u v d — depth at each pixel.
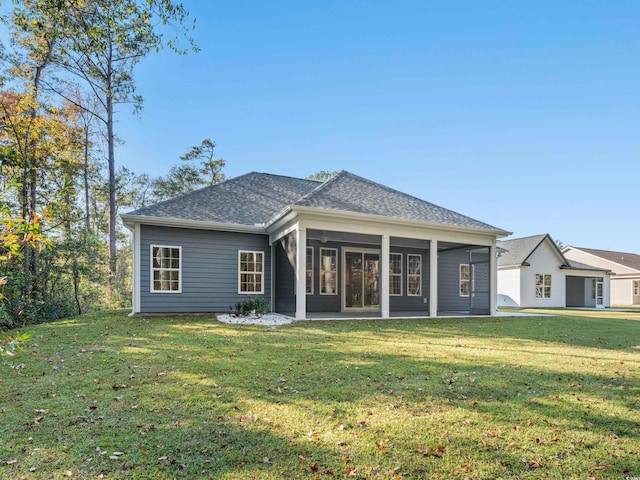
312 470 2.54
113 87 19.14
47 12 6.34
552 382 4.64
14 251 2.46
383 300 11.48
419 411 3.60
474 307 15.71
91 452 2.76
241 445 2.89
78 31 6.57
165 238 11.82
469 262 15.40
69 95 19.91
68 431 3.11
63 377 4.66
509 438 3.05
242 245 12.77
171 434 3.07
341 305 14.20
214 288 12.31
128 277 23.12
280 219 11.17
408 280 15.59
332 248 14.26
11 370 4.99
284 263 11.98
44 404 3.73
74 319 10.82
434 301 12.34
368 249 14.89
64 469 2.53
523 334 8.86
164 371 4.93
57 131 17.84
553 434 3.13
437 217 12.66
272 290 13.09
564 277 24.78
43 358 5.68
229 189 14.96
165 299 11.72
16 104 15.28
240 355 5.91
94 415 3.46
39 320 12.84
